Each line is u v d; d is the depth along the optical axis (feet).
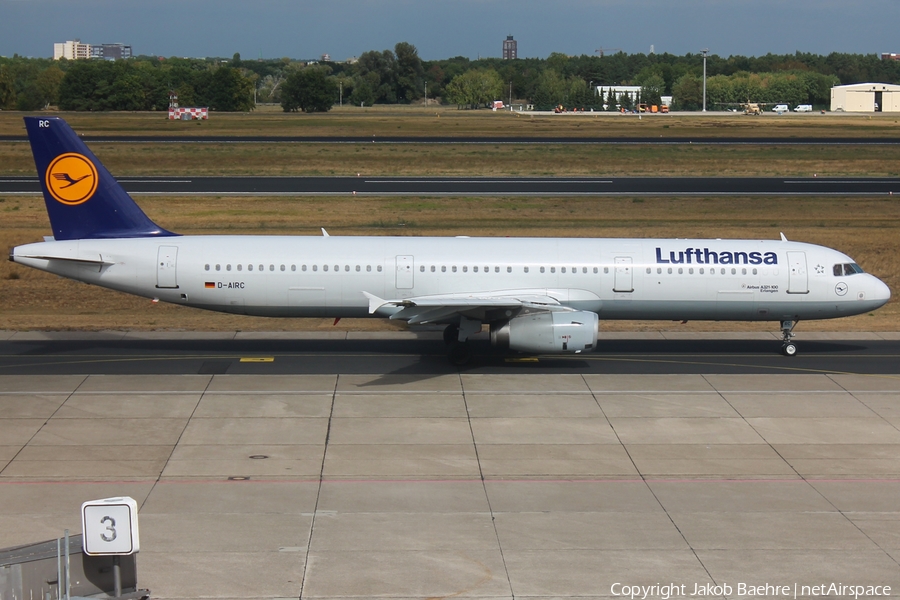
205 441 196.13
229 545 149.18
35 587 117.08
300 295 263.08
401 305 244.01
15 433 198.49
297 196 558.97
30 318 316.19
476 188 603.26
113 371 247.91
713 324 320.09
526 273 265.54
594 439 200.64
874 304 274.36
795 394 234.79
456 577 139.74
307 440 197.67
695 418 215.31
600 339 296.51
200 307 266.36
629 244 273.75
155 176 636.89
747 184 633.20
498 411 218.38
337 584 137.08
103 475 177.06
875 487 176.76
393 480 177.06
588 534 155.12
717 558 147.02
